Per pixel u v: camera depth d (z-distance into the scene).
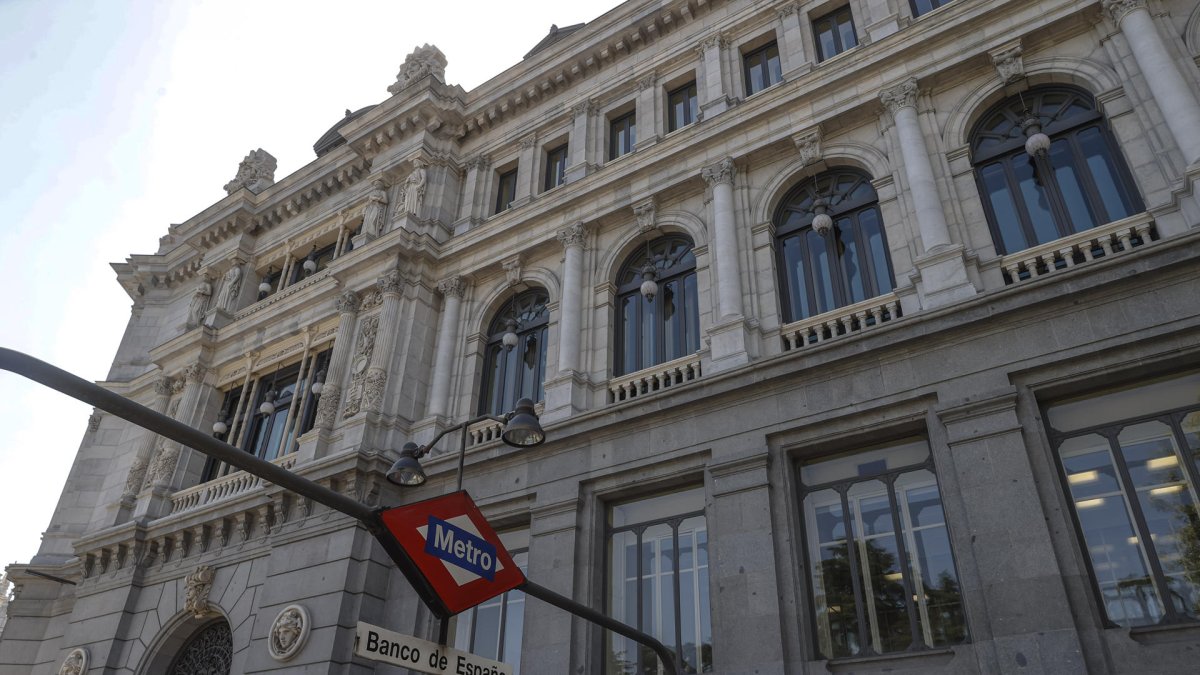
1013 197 15.27
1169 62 13.91
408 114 25.47
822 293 16.81
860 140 17.47
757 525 14.12
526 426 11.50
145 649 21.56
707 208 18.78
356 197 26.94
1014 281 14.12
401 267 22.67
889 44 17.47
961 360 13.52
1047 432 12.81
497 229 22.23
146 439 27.02
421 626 17.59
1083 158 14.84
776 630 13.08
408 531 8.28
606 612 15.74
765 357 16.14
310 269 27.50
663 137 20.31
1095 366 12.48
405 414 20.69
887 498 13.79
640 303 19.34
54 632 25.27
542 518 16.78
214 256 30.69
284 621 17.98
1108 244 13.47
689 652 14.42
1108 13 15.14
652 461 15.96
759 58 20.72
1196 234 12.14
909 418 13.70
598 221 20.47
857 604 13.21
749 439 15.00
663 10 21.95
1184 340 11.97
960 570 12.20
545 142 23.75
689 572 15.14
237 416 25.98
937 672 11.95
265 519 20.84
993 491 12.27
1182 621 10.83
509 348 21.19
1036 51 16.05
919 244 15.32
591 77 23.58
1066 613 11.02
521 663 15.66
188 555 22.62
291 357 25.83
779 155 18.47
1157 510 11.61
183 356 28.36
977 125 16.39
